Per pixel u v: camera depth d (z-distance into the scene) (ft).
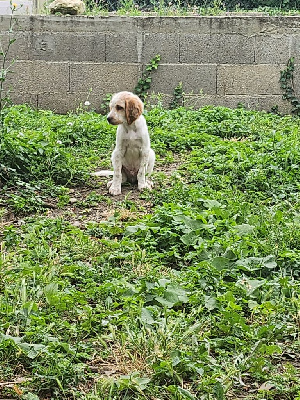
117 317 13.82
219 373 11.79
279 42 38.73
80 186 24.97
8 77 38.34
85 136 32.04
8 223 20.67
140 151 24.30
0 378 11.65
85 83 38.70
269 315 14.21
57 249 18.02
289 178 24.77
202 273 16.14
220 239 17.71
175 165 28.43
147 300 14.75
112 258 17.26
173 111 36.94
